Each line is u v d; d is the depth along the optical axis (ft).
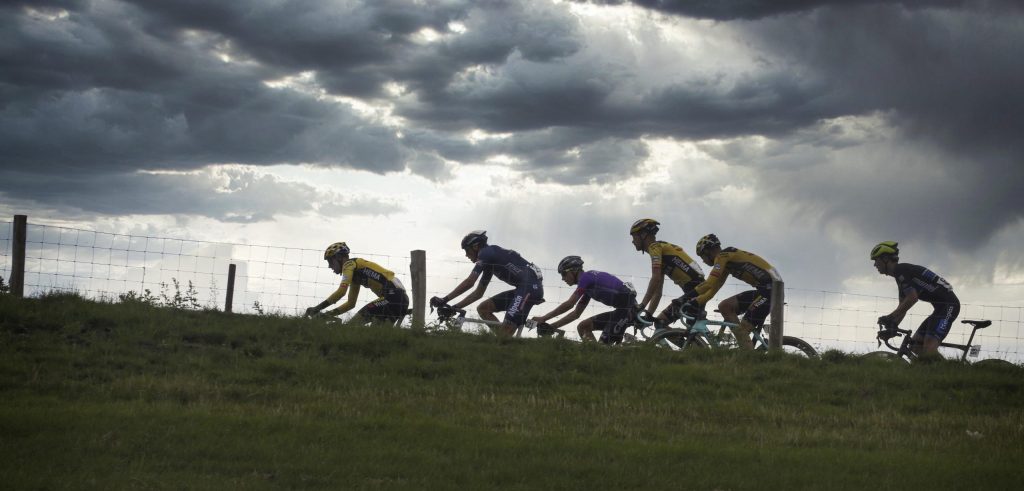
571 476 22.89
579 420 30.71
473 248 45.55
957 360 41.60
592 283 43.21
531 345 41.04
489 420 29.91
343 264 45.27
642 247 44.75
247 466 22.34
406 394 33.32
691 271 43.96
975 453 27.71
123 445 23.41
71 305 40.29
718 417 32.30
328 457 23.50
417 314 43.91
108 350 35.37
